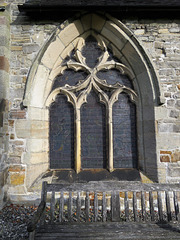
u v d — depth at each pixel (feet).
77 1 10.78
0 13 10.66
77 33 11.71
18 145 10.39
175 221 7.34
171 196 10.25
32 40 11.13
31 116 10.68
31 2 10.87
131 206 10.00
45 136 11.58
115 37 11.46
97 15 11.10
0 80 10.11
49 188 7.63
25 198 9.99
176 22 11.33
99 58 12.01
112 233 6.54
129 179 10.66
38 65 10.89
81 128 11.94
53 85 12.14
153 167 10.67
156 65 11.05
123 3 10.53
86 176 10.87
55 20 11.26
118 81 12.12
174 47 11.18
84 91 11.82
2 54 10.34
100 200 9.98
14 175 10.19
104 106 12.10
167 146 10.57
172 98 10.85
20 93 10.76
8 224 8.20
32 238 5.91
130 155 11.86
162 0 10.94
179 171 10.41
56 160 11.72
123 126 12.06
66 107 12.09
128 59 11.67
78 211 7.39
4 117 10.09
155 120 10.66
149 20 11.32
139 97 11.76
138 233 6.55
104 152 11.78
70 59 12.02
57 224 7.16
